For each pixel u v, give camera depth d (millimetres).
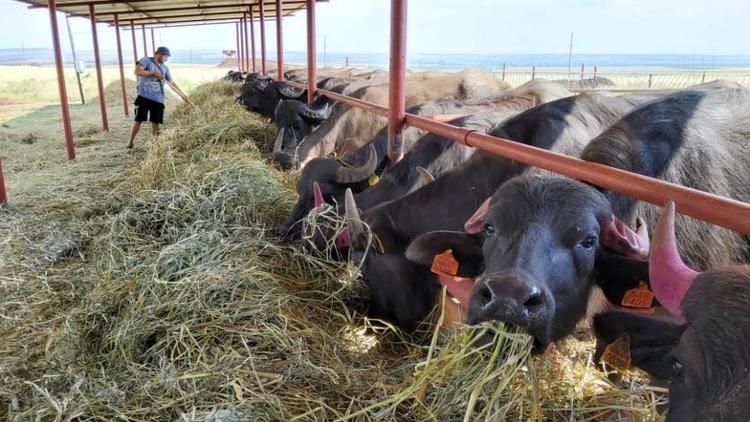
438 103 5754
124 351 2891
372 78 12094
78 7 15578
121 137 12008
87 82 29719
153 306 3111
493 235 2227
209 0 16656
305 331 2895
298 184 4727
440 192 3439
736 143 3068
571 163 2281
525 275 1901
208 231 4117
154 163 6648
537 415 1971
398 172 4141
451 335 2537
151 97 10227
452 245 2492
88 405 2471
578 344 2602
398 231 3482
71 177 7785
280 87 11359
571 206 2125
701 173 2857
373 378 2637
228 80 18953
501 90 8469
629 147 2697
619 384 2309
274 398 2342
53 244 4934
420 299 3479
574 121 3855
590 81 15711
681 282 1608
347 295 3557
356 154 5602
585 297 2256
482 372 1961
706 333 1370
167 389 2484
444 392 2119
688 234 2799
